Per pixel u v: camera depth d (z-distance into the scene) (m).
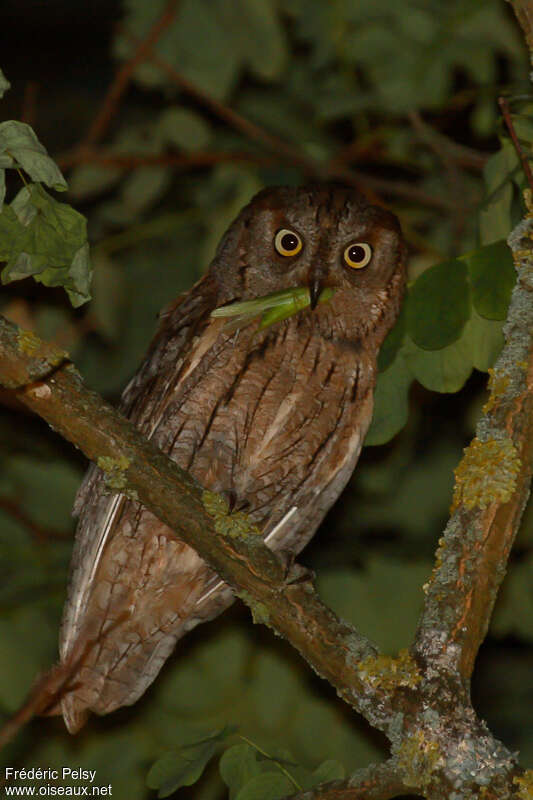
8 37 13.57
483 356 7.32
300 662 9.77
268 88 11.58
